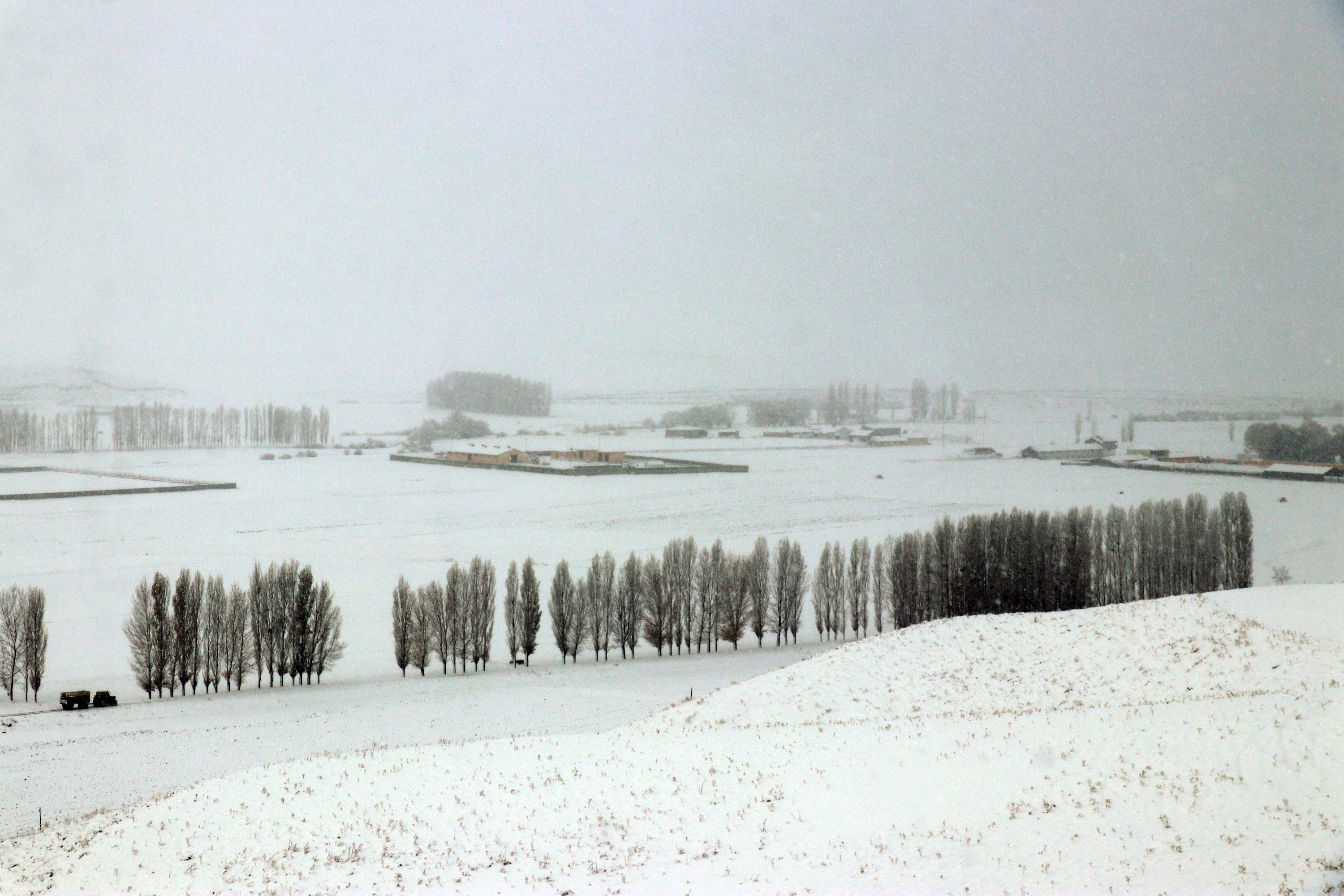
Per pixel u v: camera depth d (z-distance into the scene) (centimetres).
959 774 2888
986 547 9431
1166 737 2923
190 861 2762
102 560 11044
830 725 3900
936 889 2252
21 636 6706
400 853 2716
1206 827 2339
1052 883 2208
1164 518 9894
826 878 2367
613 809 2931
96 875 2717
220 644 6775
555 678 7012
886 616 9531
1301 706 3008
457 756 3628
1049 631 5294
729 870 2472
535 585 7762
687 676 7025
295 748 5044
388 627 8675
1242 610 4972
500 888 2467
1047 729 3228
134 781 4494
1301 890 2017
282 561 11119
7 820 3938
